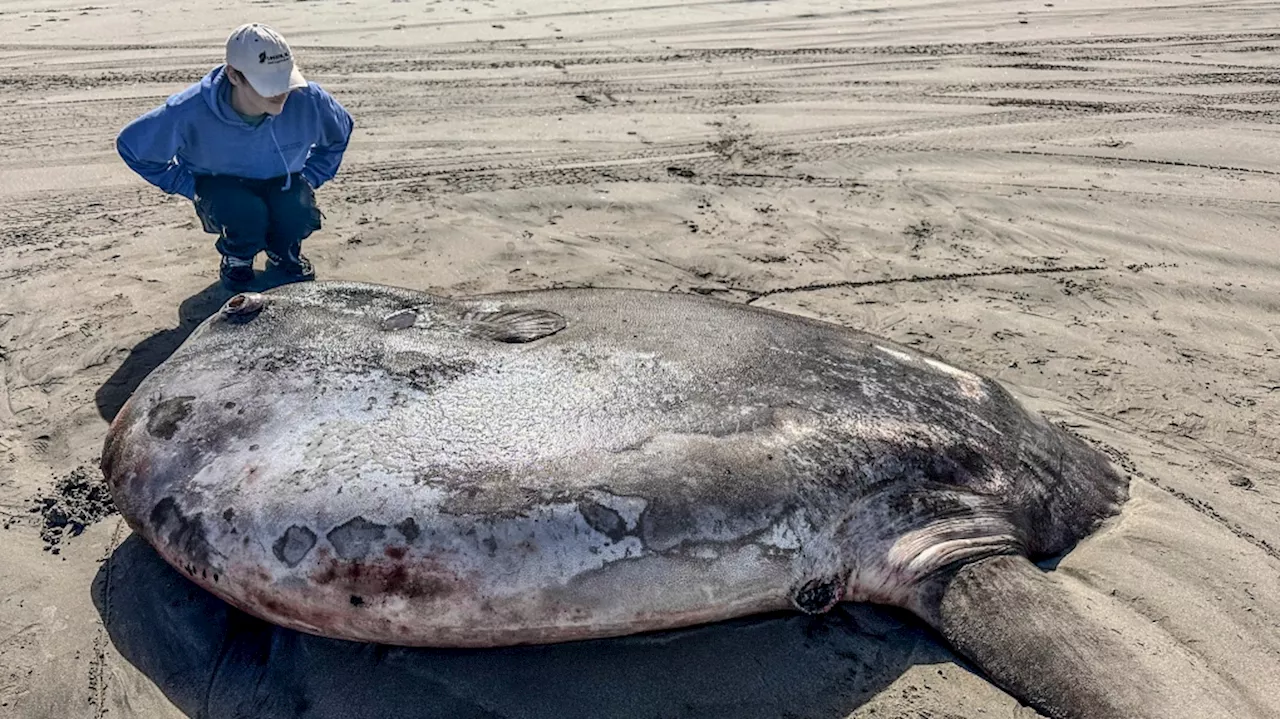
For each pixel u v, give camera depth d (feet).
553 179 21.85
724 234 19.56
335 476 9.18
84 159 21.95
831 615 10.02
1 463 12.09
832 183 22.12
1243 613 10.04
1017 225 20.17
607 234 19.43
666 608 9.18
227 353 10.82
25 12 34.27
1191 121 26.11
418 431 9.58
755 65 30.68
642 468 9.25
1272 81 29.48
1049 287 17.66
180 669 9.26
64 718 8.75
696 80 29.07
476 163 22.65
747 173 22.54
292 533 8.99
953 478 10.33
